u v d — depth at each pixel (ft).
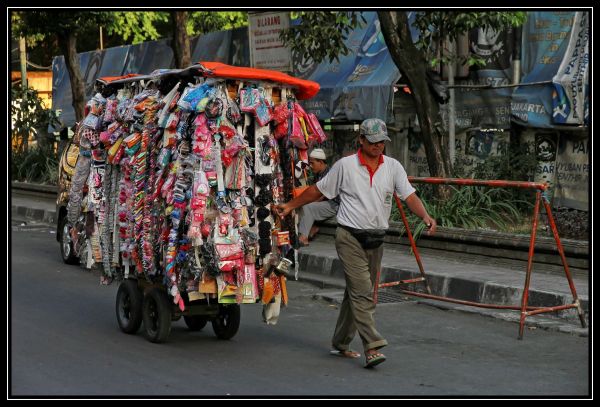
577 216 67.51
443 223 62.95
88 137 43.75
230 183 37.40
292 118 39.06
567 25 70.74
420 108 67.92
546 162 72.18
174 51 88.74
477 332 43.88
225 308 40.93
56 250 72.79
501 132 75.05
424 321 46.57
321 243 68.80
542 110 70.64
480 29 76.89
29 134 131.34
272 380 33.88
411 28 80.59
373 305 36.32
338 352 38.55
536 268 54.60
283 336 42.52
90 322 44.70
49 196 108.78
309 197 37.52
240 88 37.83
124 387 32.27
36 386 32.12
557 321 45.83
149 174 39.47
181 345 40.09
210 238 37.09
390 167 36.63
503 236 56.49
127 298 42.45
